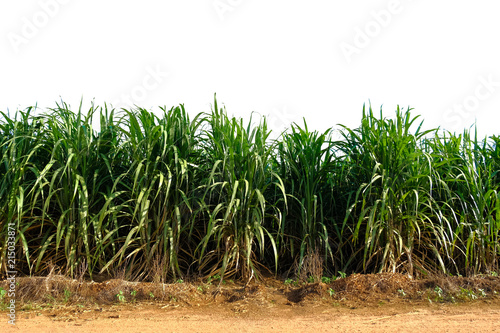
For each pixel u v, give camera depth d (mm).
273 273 5395
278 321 3617
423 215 5035
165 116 5332
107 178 5129
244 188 5027
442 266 4840
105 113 5414
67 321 3494
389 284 4480
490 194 5531
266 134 5344
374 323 3514
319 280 4707
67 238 4586
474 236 5293
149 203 4910
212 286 4707
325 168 5430
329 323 3535
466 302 4168
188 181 5180
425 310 3939
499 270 5297
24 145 4938
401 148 5047
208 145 5484
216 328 3357
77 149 4859
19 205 4449
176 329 3309
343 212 5730
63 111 5301
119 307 3965
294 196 5496
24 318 3553
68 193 4746
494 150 6227
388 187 4941
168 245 4910
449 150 5883
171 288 4391
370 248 5184
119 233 5184
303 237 5355
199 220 5242
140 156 5020
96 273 4969
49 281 4270
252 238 4895
